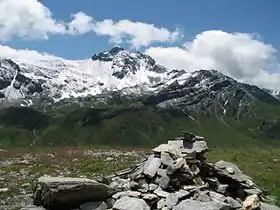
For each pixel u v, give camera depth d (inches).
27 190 1157.7
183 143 1041.5
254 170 1473.9
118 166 1549.0
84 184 869.2
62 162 1706.4
